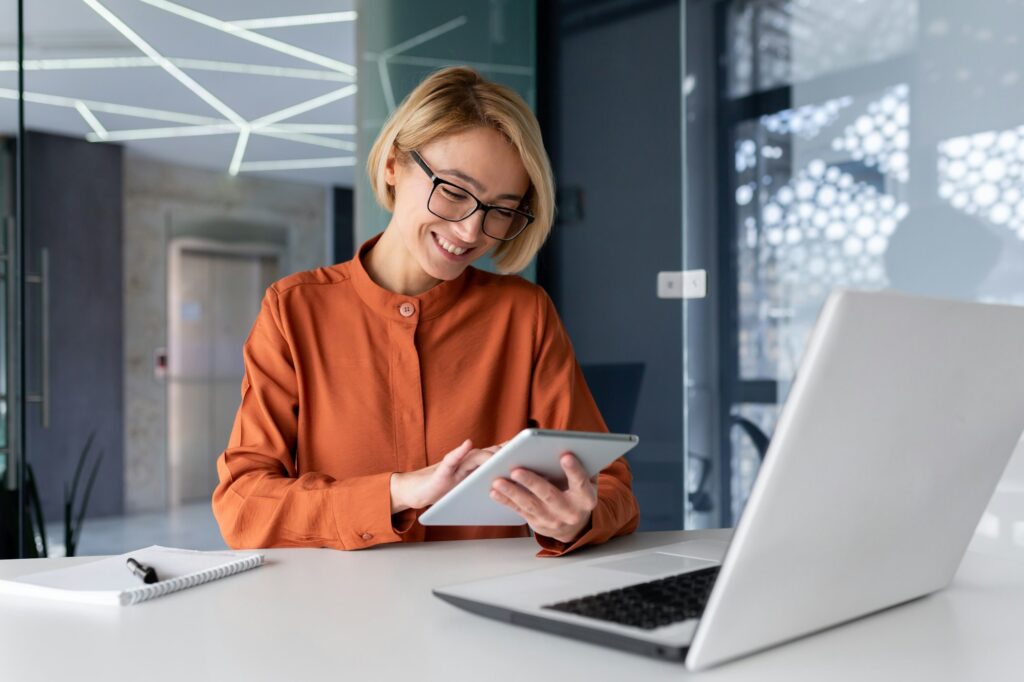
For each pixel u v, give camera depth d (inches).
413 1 129.1
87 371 167.8
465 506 34.0
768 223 109.3
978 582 33.4
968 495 29.4
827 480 22.8
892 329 22.6
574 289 133.0
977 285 93.7
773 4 108.2
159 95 177.0
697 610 25.6
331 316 48.8
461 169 44.2
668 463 124.2
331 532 38.6
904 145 98.7
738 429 111.7
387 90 127.9
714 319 113.4
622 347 128.3
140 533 210.4
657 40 124.8
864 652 24.4
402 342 48.5
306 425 47.4
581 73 132.3
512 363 51.4
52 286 156.6
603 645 24.4
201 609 29.1
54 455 154.0
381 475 38.6
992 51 92.2
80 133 165.2
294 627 26.9
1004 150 91.6
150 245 235.0
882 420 23.6
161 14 147.0
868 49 101.0
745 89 110.9
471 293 51.1
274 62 174.7
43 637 26.1
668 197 124.5
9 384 113.4
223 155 239.8
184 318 243.8
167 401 238.4
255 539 40.0
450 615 28.2
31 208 150.5
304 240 274.1
